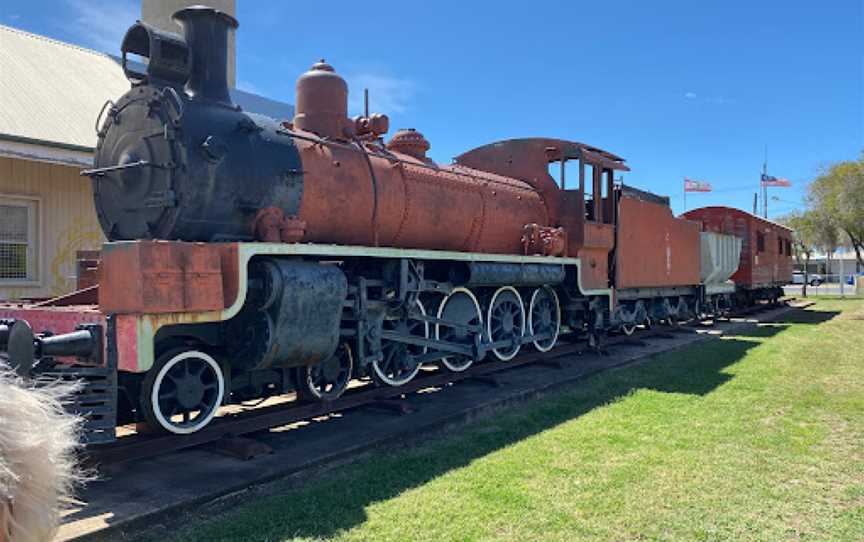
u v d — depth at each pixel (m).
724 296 19.72
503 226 9.27
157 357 5.30
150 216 5.50
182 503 4.31
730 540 3.93
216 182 5.50
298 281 5.60
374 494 4.63
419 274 7.41
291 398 7.81
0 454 1.00
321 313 5.82
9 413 1.04
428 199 7.89
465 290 8.43
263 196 5.89
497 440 6.06
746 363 10.61
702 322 18.62
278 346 5.49
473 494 4.62
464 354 8.34
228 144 5.66
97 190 5.96
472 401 7.60
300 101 7.13
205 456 5.43
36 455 1.05
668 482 4.87
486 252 9.11
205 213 5.48
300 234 5.79
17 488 1.02
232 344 5.65
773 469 5.18
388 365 7.47
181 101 5.46
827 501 4.54
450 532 4.00
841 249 46.25
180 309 4.73
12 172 9.97
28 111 9.96
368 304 6.77
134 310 4.54
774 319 20.09
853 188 25.16
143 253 4.55
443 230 8.20
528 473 5.06
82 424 4.36
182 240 5.47
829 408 7.26
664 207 14.17
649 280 13.17
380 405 7.09
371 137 7.69
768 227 24.28
